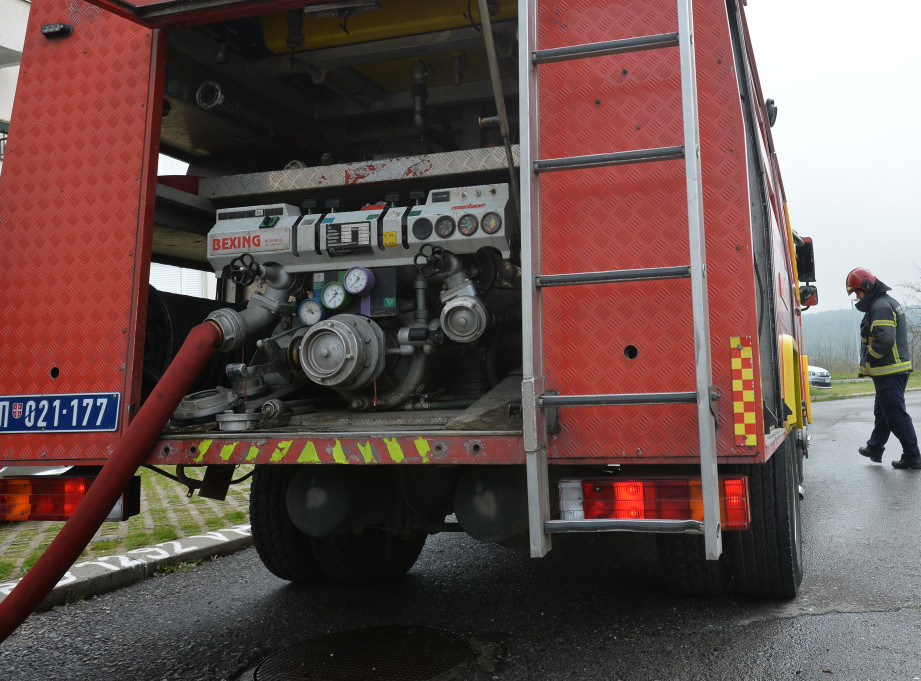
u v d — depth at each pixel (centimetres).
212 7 313
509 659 310
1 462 334
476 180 381
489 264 366
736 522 264
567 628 346
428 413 366
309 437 300
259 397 379
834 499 655
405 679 290
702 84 281
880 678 276
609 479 270
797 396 527
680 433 265
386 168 382
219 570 478
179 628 366
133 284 326
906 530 517
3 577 426
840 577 408
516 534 312
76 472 346
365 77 479
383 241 364
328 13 342
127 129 335
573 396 264
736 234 271
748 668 290
